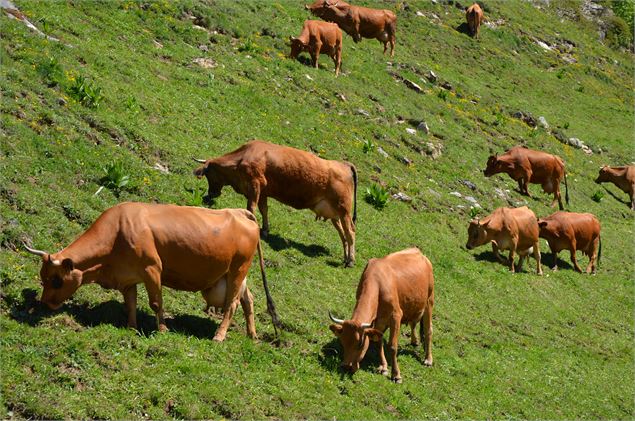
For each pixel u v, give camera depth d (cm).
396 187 2912
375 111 3503
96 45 2736
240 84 3044
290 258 2059
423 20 5281
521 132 4294
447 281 2388
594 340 2394
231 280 1480
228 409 1291
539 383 1936
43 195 1723
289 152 2044
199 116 2625
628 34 7119
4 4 2605
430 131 3628
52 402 1170
